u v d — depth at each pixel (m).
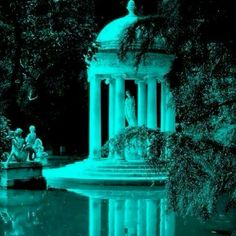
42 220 25.19
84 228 23.06
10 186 38.81
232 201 11.25
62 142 75.88
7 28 15.48
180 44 8.99
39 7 15.71
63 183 42.06
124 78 45.19
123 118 45.03
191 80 10.18
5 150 18.08
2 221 24.95
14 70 16.62
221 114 10.91
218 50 9.59
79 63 17.16
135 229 22.84
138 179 39.94
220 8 8.48
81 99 68.75
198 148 10.48
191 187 10.60
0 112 18.73
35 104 62.22
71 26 16.52
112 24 46.00
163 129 45.72
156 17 8.81
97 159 44.94
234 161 10.61
